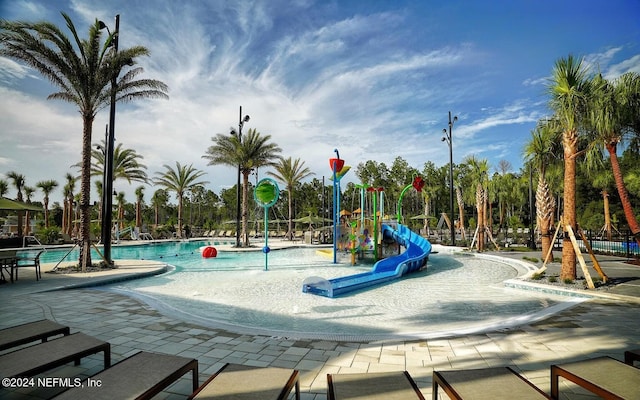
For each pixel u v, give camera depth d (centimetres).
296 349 503
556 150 1537
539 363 446
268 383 300
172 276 1314
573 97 981
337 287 957
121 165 3312
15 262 1098
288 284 1126
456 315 728
